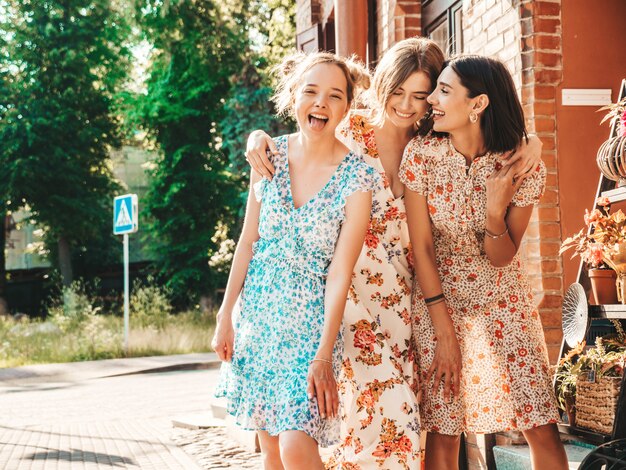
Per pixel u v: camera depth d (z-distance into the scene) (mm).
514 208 3322
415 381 3430
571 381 3600
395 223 3426
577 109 4715
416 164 3328
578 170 4688
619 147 3631
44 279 28891
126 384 11820
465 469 4668
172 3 25781
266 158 3072
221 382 3156
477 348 3418
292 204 3004
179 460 5930
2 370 13906
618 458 3033
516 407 3350
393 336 3418
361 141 3486
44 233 27688
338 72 2986
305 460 2709
